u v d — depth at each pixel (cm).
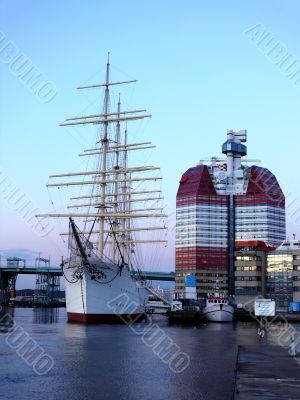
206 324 15038
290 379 4269
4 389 4175
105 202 14062
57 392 4075
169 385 4403
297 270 19638
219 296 17138
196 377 4812
